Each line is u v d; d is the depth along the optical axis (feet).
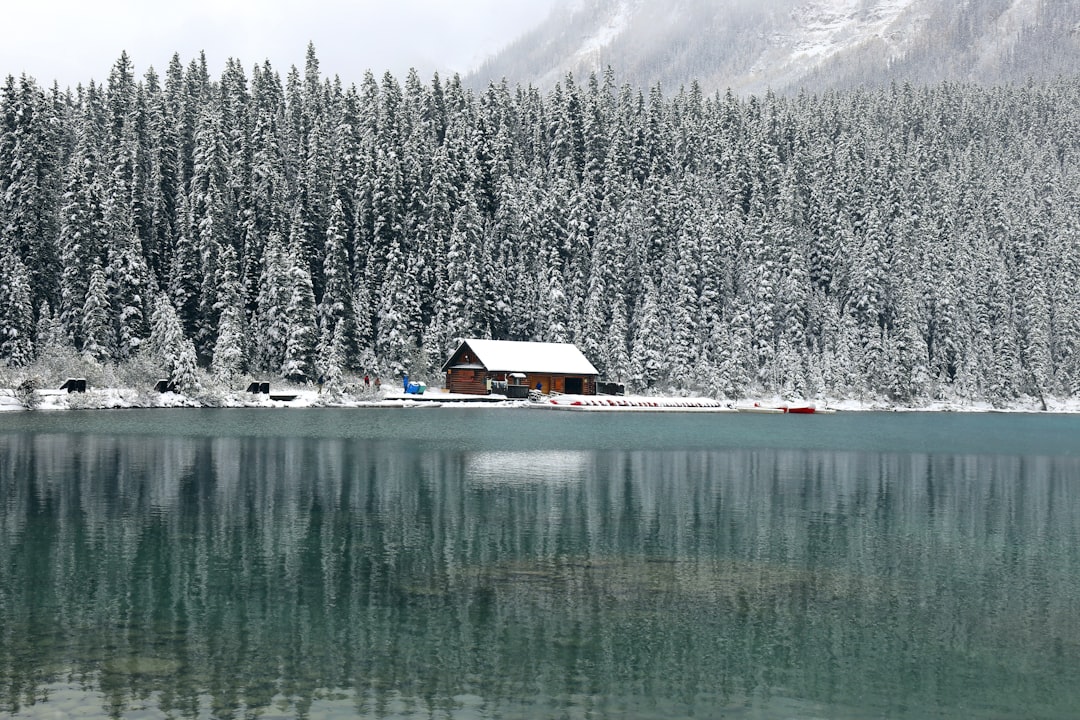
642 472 125.80
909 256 423.64
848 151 502.38
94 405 240.94
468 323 345.31
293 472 117.19
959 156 598.34
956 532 85.40
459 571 66.44
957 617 58.03
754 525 86.74
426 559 69.82
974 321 405.80
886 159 511.40
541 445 163.84
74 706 41.63
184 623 53.52
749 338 375.66
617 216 414.21
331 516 86.58
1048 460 155.22
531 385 333.83
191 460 128.36
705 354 363.76
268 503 93.04
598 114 490.08
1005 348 396.37
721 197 468.34
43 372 250.57
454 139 432.66
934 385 390.63
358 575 64.85
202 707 41.81
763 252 399.44
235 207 356.38
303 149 415.44
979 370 394.52
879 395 385.09
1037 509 99.50
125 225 309.83
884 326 415.44
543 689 45.11
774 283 391.04
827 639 53.42
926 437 210.79
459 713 41.96
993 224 489.26
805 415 322.75
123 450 139.64
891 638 53.83
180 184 369.50
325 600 58.59
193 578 63.16
